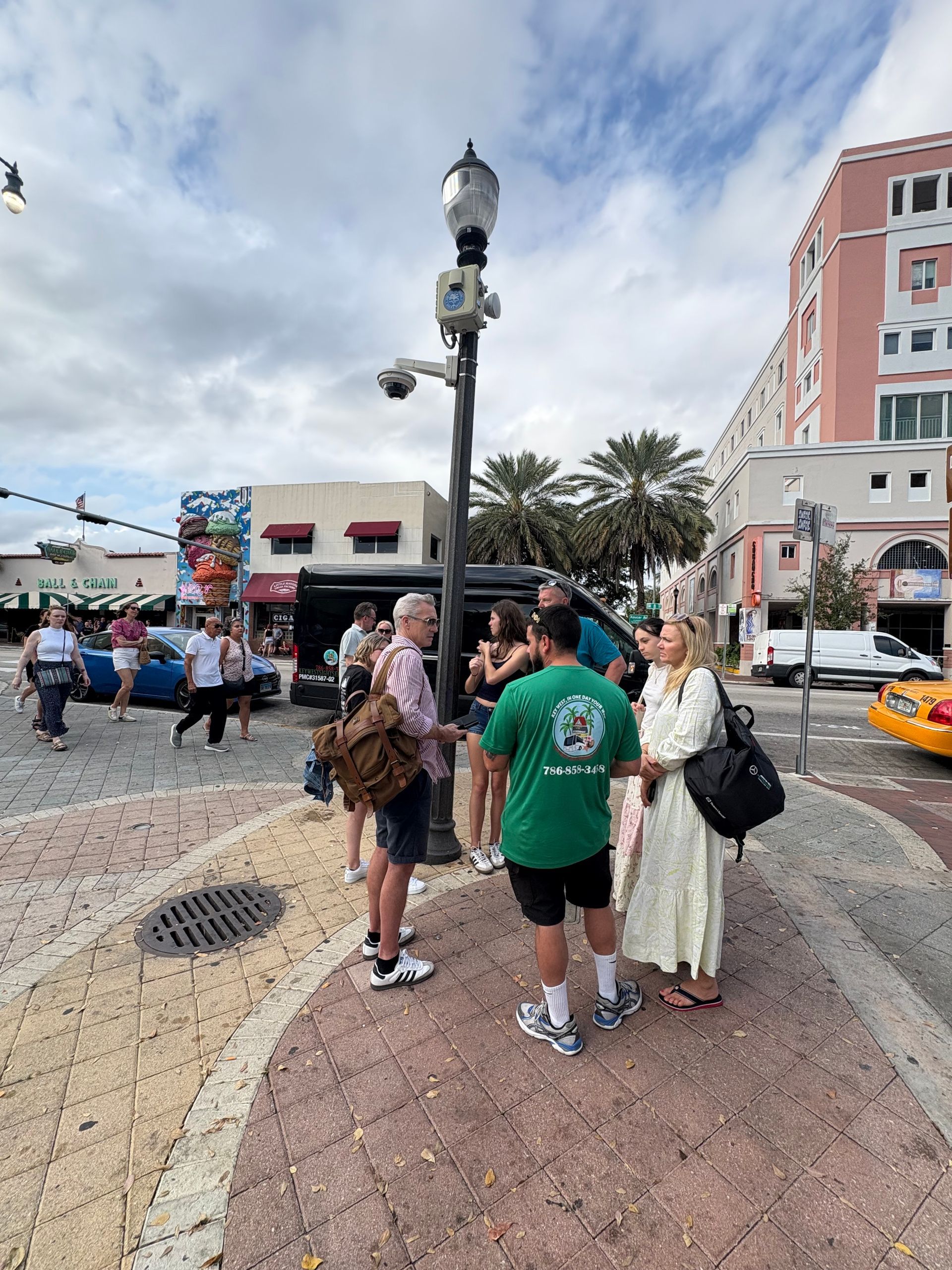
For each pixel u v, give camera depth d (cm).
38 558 3506
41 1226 156
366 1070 211
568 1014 221
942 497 2386
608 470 2669
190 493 3067
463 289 381
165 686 1026
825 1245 152
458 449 395
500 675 379
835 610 2245
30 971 272
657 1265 147
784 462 2556
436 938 300
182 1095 201
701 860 240
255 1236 153
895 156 2625
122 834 445
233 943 297
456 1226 156
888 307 2642
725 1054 221
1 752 704
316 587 911
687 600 4612
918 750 859
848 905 342
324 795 347
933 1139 185
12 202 1140
